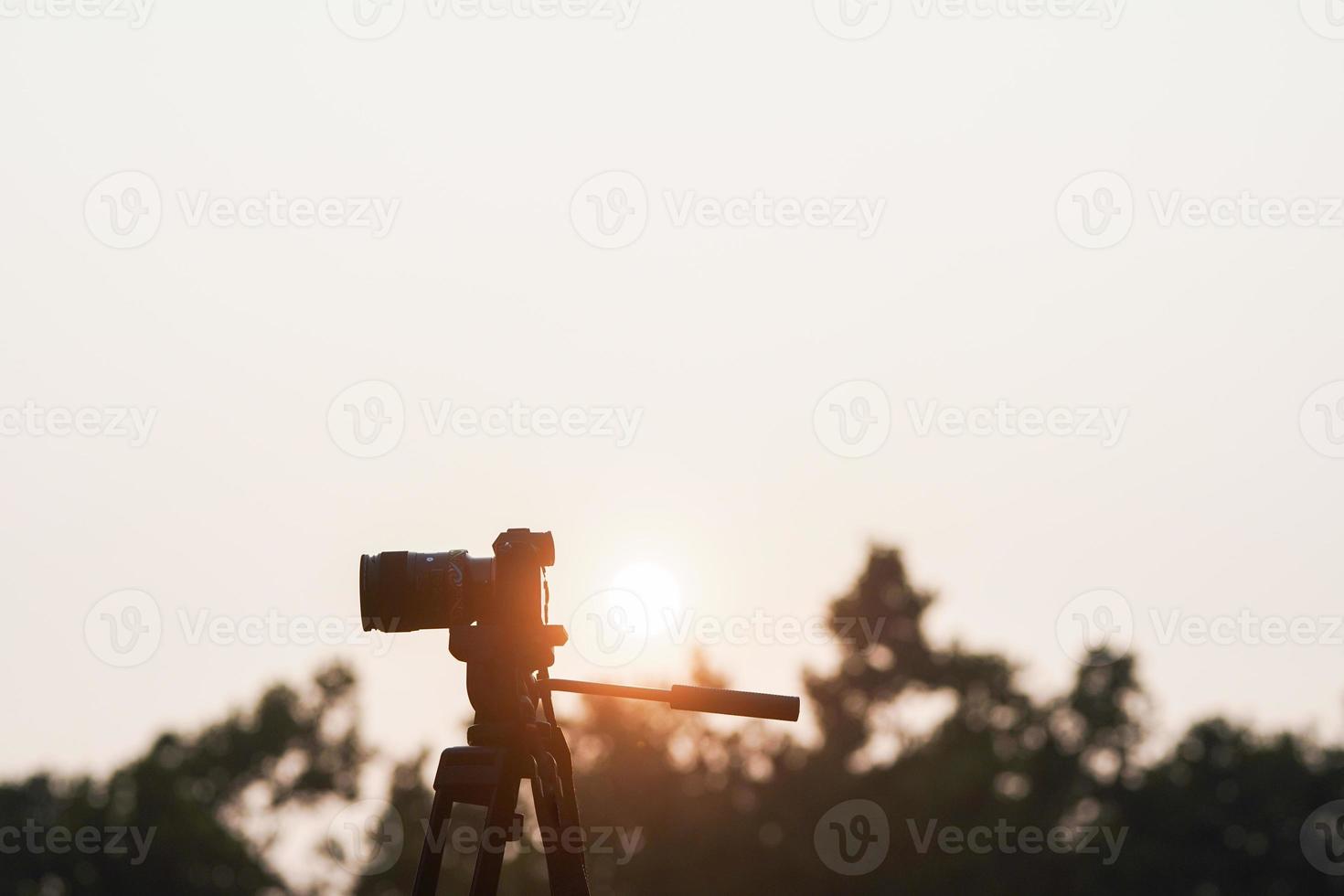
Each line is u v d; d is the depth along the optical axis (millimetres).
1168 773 86062
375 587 7754
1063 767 84188
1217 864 81562
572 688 7730
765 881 64375
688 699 7609
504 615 7656
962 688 78688
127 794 69562
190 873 66812
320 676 73625
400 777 61438
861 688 77062
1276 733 87312
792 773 67688
